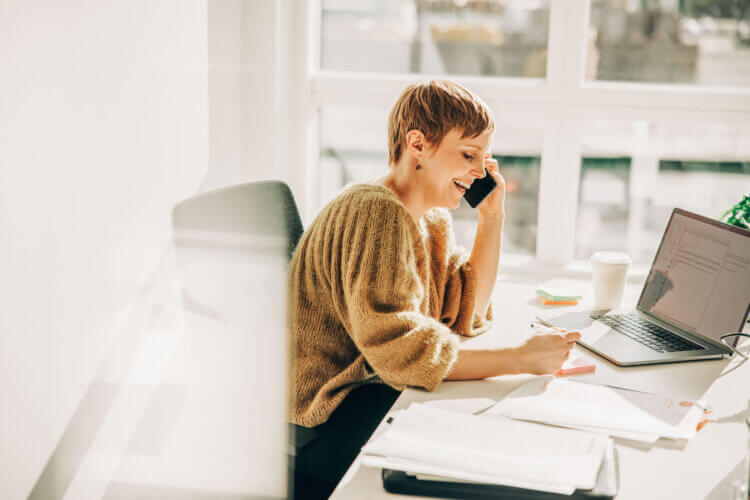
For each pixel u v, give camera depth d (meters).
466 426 0.96
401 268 1.16
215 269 1.74
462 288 1.45
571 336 1.20
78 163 1.72
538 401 1.07
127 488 1.90
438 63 2.31
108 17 1.77
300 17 2.24
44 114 1.62
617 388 1.12
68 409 1.76
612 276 1.59
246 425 2.10
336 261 1.22
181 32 2.00
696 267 1.46
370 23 2.32
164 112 1.97
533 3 2.19
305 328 1.31
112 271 1.85
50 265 1.67
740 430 1.00
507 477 0.83
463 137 1.28
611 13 2.13
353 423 1.24
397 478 0.84
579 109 2.16
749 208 1.64
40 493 1.70
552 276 2.24
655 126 2.15
